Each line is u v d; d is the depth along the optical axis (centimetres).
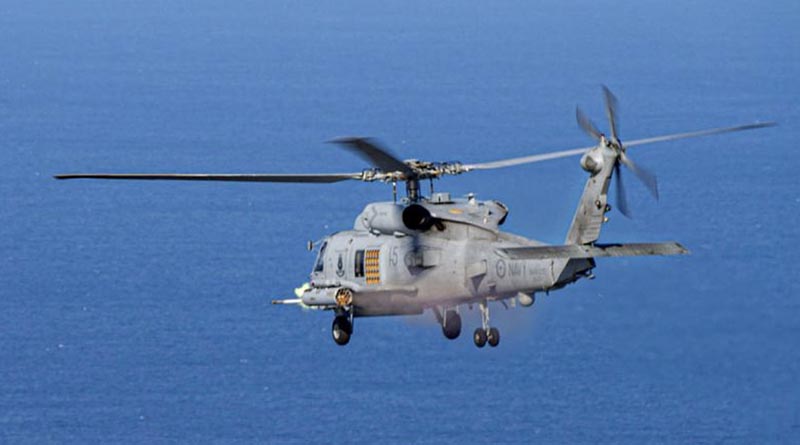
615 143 12406
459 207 13188
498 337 13100
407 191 13288
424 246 13150
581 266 12588
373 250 13388
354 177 12988
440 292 13150
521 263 12750
